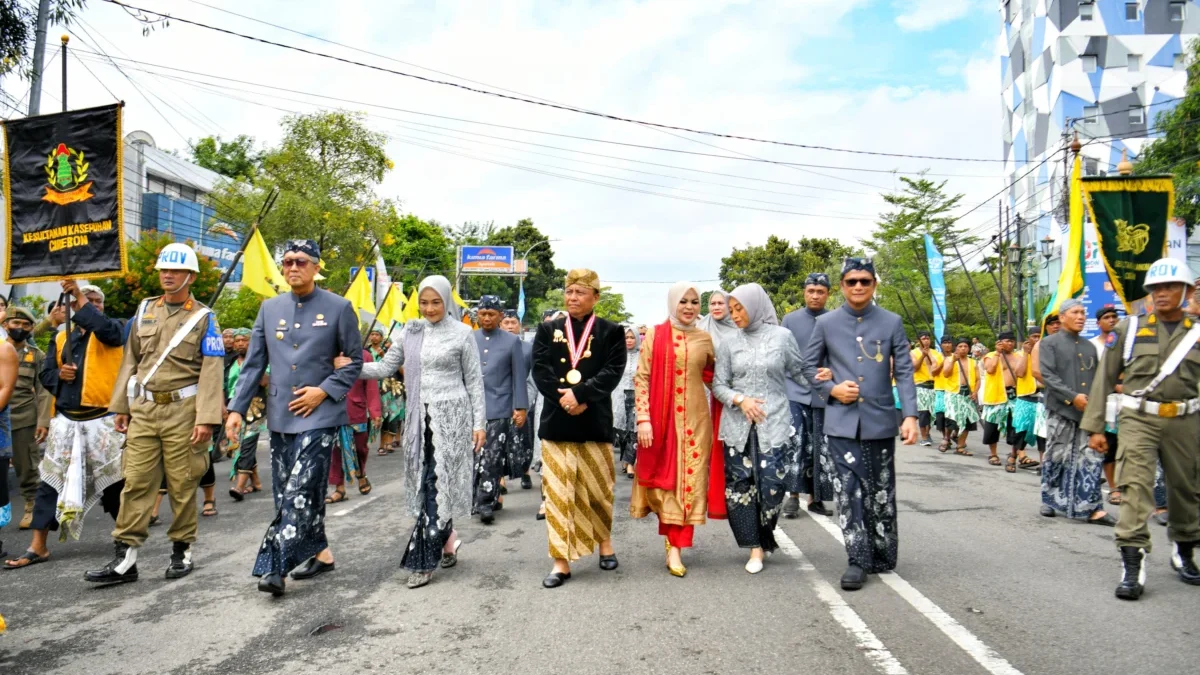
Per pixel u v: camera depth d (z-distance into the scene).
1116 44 43.84
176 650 4.15
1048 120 45.28
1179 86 43.69
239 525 7.63
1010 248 25.56
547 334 5.55
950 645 4.06
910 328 37.97
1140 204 7.91
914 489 9.34
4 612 4.84
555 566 5.40
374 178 27.66
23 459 7.57
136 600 5.07
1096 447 5.44
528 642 4.20
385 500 9.05
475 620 4.59
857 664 3.82
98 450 6.19
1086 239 11.95
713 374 5.82
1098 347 7.94
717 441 5.89
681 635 4.27
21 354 7.72
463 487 5.61
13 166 6.35
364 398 9.54
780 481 5.69
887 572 5.50
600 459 5.59
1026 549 6.22
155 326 5.52
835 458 5.33
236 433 5.28
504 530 7.30
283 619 4.66
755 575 5.55
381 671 3.83
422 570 5.34
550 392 5.42
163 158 28.42
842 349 5.40
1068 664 3.78
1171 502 5.23
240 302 22.61
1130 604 4.76
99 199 6.18
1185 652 3.92
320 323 5.32
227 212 26.41
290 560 5.08
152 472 5.51
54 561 6.20
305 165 26.48
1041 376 7.51
